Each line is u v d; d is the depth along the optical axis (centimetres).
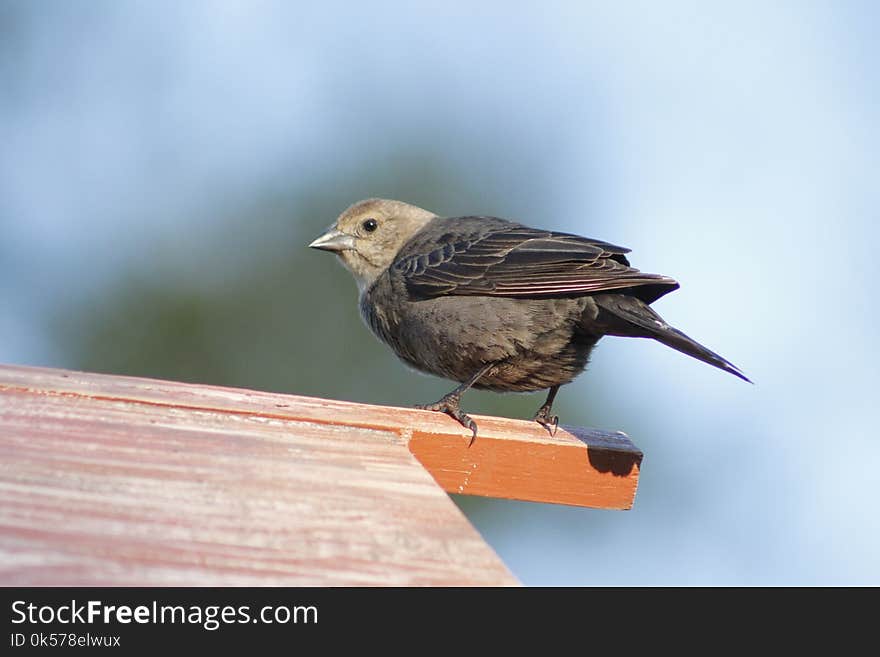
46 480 641
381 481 704
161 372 2042
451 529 620
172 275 2086
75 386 882
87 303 2080
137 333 2058
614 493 962
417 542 597
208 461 714
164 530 585
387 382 2042
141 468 683
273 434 813
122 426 782
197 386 943
